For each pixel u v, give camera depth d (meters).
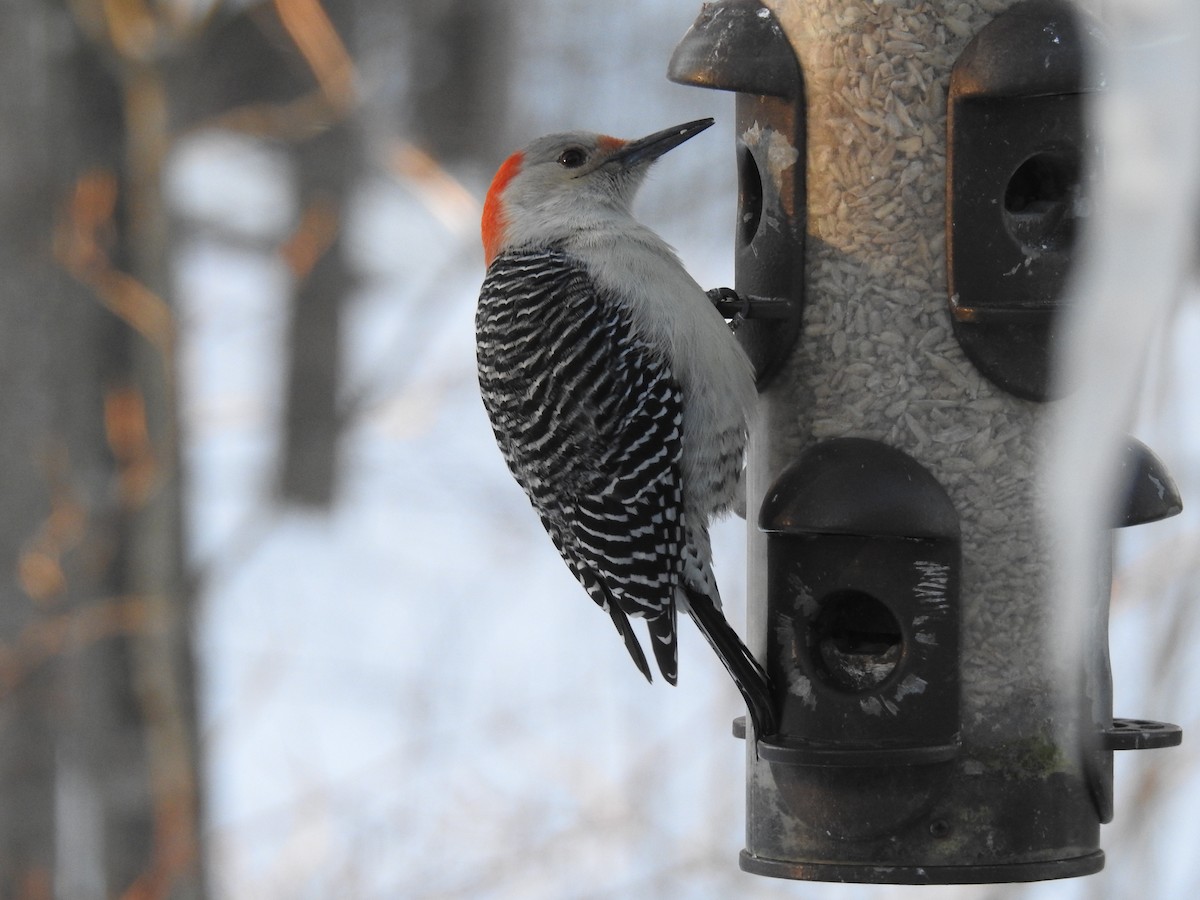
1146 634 8.81
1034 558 7.01
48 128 12.73
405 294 24.86
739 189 7.72
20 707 12.58
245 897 12.28
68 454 12.63
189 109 17.06
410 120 22.53
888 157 7.18
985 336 6.98
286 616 18.52
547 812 11.92
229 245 27.34
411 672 16.12
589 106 23.94
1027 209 7.05
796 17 7.36
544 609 18.28
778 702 7.15
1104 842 9.16
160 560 12.66
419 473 22.36
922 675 6.92
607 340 7.95
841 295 7.27
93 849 13.07
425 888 11.47
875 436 7.19
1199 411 9.15
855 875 6.99
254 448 23.05
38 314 12.60
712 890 10.96
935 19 7.11
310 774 14.06
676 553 7.75
